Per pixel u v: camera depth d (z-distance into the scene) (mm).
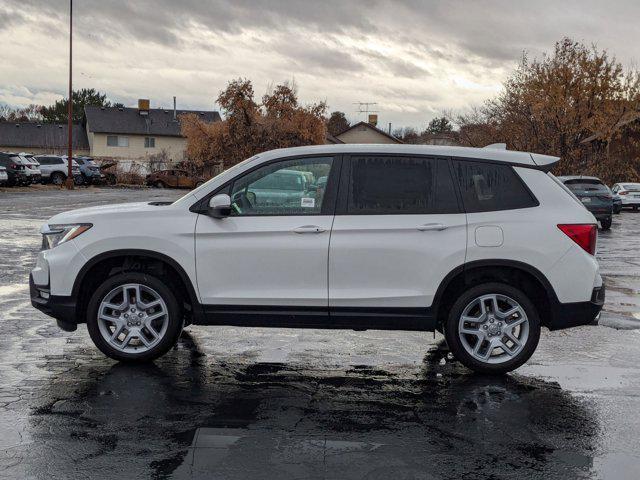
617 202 35375
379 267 5863
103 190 44688
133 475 3893
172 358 6434
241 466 4031
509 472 3994
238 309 5984
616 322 8242
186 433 4551
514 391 5539
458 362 6406
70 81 45000
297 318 5949
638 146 43031
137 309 6148
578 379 5883
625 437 4559
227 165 52375
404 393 5477
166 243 5992
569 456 4234
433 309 5883
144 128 78188
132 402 5156
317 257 5887
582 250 5895
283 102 51531
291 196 6004
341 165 6020
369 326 5945
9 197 32594
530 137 41562
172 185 53844
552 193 5992
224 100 50938
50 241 6234
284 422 4789
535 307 5973
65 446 4301
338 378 5867
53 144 77125
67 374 5855
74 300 6102
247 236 5941
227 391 5473
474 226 5855
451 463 4109
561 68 39594
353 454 4234
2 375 5801
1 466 3996
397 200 5945
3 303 8844
